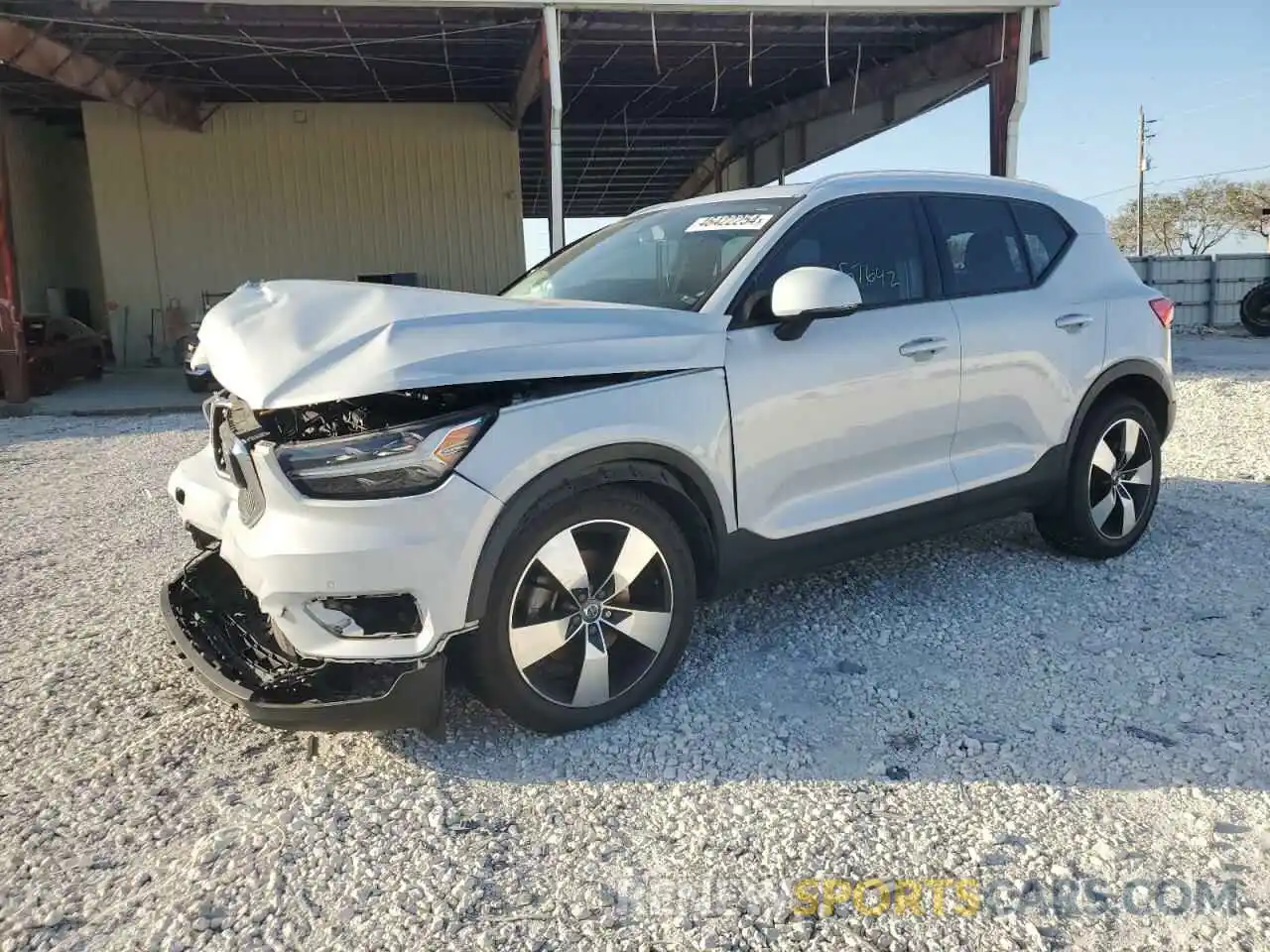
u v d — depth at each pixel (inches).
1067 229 188.1
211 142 762.2
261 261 779.4
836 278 132.8
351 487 110.2
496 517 114.4
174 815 111.7
